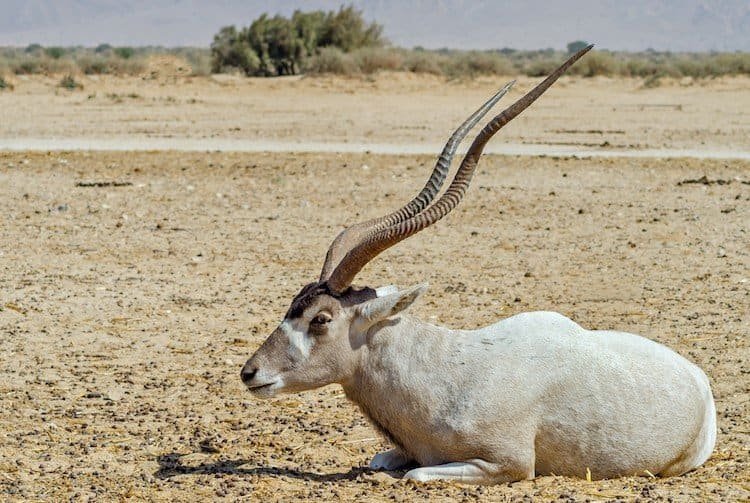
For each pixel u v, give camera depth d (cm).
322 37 11381
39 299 2011
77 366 1630
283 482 1156
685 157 4128
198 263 2339
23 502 1110
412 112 6425
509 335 1148
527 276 2228
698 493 1087
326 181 3519
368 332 1131
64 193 3225
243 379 1118
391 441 1164
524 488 1101
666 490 1095
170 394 1509
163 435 1341
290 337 1120
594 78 10294
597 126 5597
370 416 1152
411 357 1129
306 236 2644
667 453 1153
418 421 1124
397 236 1095
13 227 2705
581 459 1137
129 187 3362
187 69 9231
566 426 1127
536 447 1134
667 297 2052
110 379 1572
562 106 7088
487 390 1109
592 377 1133
